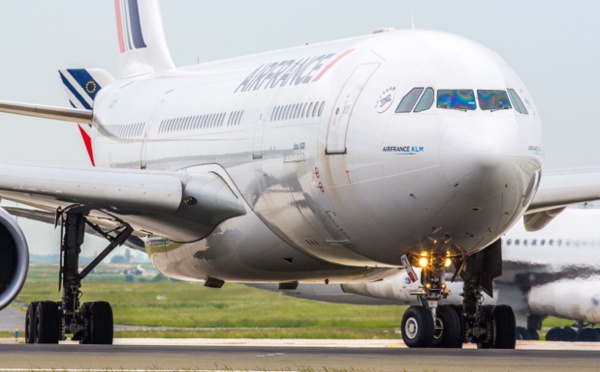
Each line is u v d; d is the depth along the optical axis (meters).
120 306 175.75
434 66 70.75
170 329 157.75
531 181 68.56
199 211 82.44
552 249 138.75
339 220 73.38
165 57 113.31
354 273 81.69
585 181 81.25
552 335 146.12
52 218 102.25
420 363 55.53
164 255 90.50
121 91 111.75
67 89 121.50
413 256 72.75
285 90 79.75
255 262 82.19
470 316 79.00
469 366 53.59
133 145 101.56
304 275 82.81
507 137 66.81
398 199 69.00
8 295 66.75
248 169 80.94
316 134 74.00
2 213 67.12
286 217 77.69
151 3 116.12
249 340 129.75
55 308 83.69
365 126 70.69
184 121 92.62
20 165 79.19
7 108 109.88
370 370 51.22
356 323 163.38
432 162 67.12
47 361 56.00
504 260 139.75
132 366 53.41
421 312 72.94
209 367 53.25
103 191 79.31
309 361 57.03
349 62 75.56
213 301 175.62
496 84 69.75
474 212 67.31
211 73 95.94
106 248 85.50
